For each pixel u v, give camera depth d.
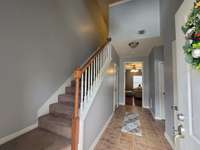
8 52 1.76
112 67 4.00
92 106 2.12
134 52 4.95
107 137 2.51
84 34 3.82
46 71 2.43
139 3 3.41
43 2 2.36
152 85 4.39
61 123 1.95
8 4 1.76
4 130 1.71
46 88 2.42
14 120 1.84
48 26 2.47
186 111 0.89
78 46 3.50
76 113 1.68
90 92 2.16
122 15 3.61
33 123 2.14
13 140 1.75
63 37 2.90
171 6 2.10
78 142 1.67
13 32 1.82
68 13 3.10
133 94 9.13
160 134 2.68
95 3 4.59
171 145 2.16
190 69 0.83
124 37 3.53
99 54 2.75
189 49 0.74
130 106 5.59
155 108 3.84
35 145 1.63
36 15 2.21
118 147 2.14
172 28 2.05
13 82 1.83
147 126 3.15
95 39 4.55
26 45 2.02
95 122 2.27
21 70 1.95
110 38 3.45
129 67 9.21
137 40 3.52
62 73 2.86
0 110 1.67
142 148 2.12
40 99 2.29
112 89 4.04
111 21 3.73
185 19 0.90
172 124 2.12
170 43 2.18
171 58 2.13
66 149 1.61
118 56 5.61
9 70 1.78
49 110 2.46
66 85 2.96
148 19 3.27
